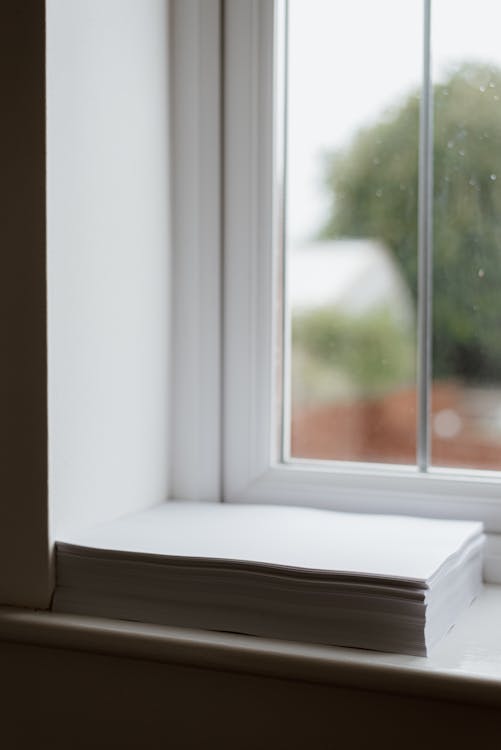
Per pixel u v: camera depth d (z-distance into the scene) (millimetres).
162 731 681
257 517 825
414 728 617
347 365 893
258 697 654
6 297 719
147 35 840
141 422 849
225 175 888
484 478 837
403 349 872
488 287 838
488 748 601
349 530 770
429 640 633
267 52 871
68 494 740
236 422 897
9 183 711
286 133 903
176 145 890
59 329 722
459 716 606
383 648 630
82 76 742
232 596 667
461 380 853
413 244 864
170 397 902
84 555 708
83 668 702
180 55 882
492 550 807
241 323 890
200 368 896
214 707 666
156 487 882
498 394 839
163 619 688
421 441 869
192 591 678
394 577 624
